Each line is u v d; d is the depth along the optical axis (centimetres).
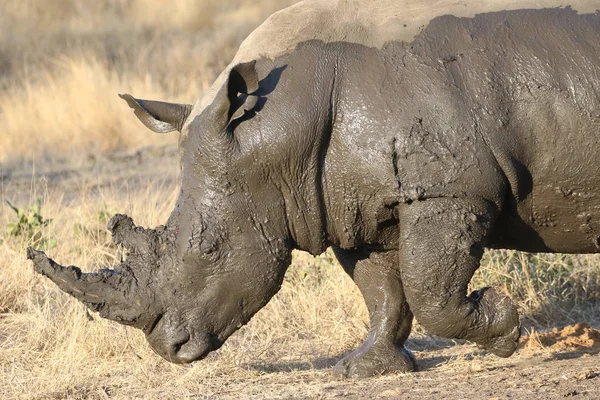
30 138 5022
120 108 5138
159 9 6912
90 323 2338
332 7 1930
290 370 2209
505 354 1914
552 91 1819
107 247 2983
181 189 1891
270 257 1873
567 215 1891
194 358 1869
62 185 4219
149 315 1859
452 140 1805
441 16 1884
